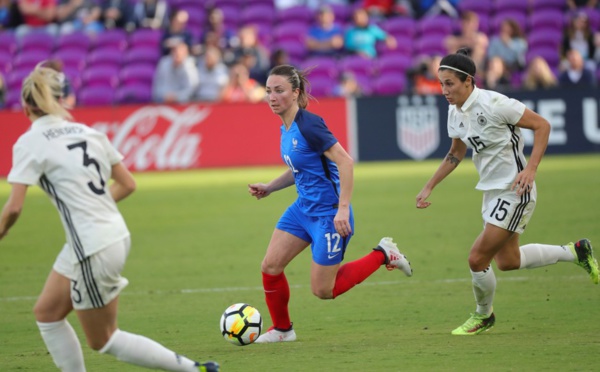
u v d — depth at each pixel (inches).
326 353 902.4
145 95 3289.9
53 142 716.7
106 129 2869.1
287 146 958.4
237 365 862.5
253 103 2883.9
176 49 3048.7
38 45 3528.5
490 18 3565.5
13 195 707.4
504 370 800.3
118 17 3582.7
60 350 735.7
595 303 1127.6
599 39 3203.7
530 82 2940.5
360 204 2079.2
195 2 3693.4
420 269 1398.9
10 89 3390.7
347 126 2881.4
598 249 1460.4
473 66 959.6
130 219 1980.8
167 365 736.3
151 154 2881.4
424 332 1002.7
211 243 1684.3
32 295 1295.5
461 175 2564.0
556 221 1747.0
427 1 3597.4
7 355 942.4
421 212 1950.1
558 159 2768.2
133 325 1092.5
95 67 3408.0
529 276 1326.3
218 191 2370.8
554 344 903.7
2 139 2854.3
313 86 3240.7
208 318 1123.3
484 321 986.7
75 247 710.5
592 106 2817.4
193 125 2888.8
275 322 993.5
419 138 2866.6
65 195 713.6
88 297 713.6
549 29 3449.8
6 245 1729.8
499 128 957.8
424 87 3046.3
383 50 3403.1
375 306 1165.1
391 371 813.2
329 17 3395.7
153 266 1489.9
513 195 965.8
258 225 1867.6
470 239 1636.3
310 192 962.7
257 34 3469.5
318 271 968.3
